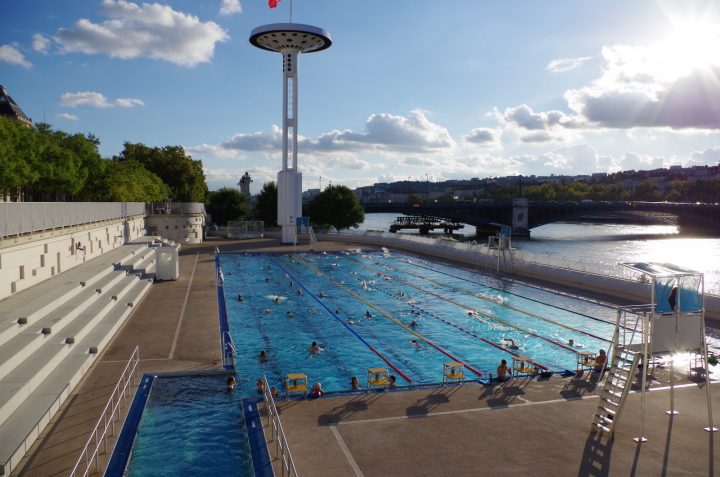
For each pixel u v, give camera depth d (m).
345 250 66.06
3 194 40.19
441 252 60.50
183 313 29.75
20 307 21.47
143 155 93.56
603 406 14.99
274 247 69.38
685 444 14.17
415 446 14.02
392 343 26.48
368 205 134.00
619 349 15.45
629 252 85.75
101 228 41.53
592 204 130.62
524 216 127.25
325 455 13.50
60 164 44.25
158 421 16.08
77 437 14.30
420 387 18.69
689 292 15.29
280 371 21.89
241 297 37.19
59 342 19.92
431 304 35.78
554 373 20.19
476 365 23.09
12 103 82.50
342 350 25.17
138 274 38.00
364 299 37.47
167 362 20.95
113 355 21.61
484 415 16.11
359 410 16.50
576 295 37.66
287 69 69.06
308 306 35.03
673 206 127.75
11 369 16.55
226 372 20.23
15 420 14.23
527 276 46.28
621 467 12.94
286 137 71.00
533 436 14.66
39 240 27.52
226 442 14.82
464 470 12.75
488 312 33.25
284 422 15.57
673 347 15.12
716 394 17.75
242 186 153.12
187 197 97.50
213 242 77.25
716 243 102.88
